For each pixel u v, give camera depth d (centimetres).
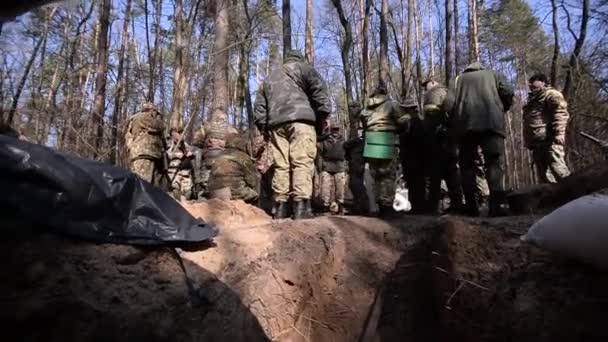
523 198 533
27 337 322
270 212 683
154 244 388
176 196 786
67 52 1409
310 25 1513
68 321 332
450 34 1587
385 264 448
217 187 629
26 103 868
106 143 1191
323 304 431
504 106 584
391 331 420
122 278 362
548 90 656
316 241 453
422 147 634
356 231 477
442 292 404
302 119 520
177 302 372
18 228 340
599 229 313
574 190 493
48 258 343
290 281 423
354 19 1833
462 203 643
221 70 1058
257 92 564
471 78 562
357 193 730
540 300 334
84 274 349
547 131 654
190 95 1098
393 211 561
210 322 378
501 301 358
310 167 523
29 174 347
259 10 1858
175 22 1402
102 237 368
